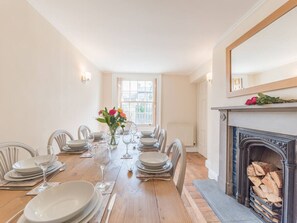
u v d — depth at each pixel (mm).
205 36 2559
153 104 4988
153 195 867
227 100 2486
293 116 1404
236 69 2232
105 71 4754
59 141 1945
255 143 1941
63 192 784
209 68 3574
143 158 1279
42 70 2092
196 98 5012
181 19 2094
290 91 1495
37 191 896
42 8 1913
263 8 1789
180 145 1269
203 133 4523
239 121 2137
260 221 1822
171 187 956
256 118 1831
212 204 2141
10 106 1612
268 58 1694
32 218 610
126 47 3008
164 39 2672
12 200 820
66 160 1430
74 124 3043
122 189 925
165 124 4969
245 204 2105
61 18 2117
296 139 1417
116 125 1952
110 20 2143
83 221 626
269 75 1688
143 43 2830
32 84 1915
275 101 1513
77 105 3172
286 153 1489
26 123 1830
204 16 2025
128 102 4992
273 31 1636
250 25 1988
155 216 703
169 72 4773
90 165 1304
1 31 1500
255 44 1882
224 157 2445
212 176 3016
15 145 1330
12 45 1621
